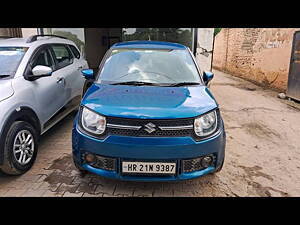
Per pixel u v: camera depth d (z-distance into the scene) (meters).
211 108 2.62
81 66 4.89
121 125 2.40
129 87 2.99
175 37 8.41
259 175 3.22
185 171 2.48
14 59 3.31
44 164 3.29
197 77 3.36
